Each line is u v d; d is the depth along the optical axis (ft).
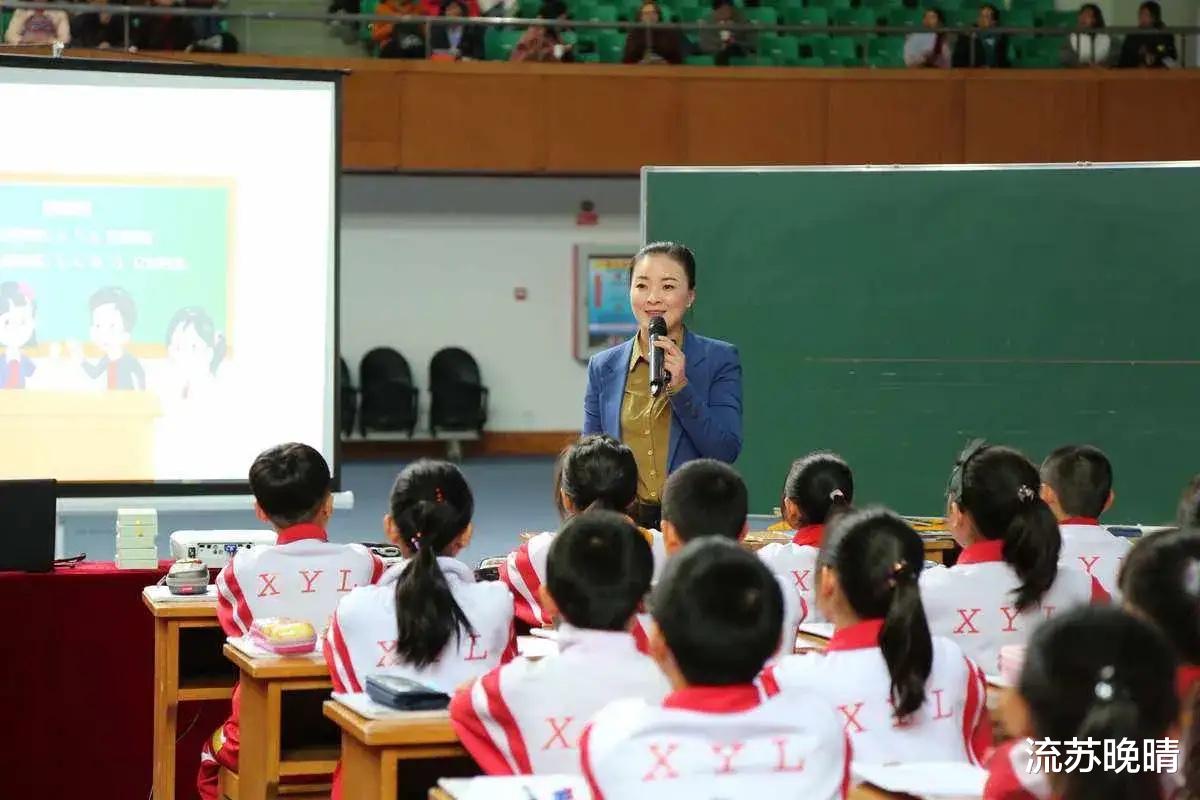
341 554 12.41
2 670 15.12
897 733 8.23
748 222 23.29
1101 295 22.50
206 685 14.05
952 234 22.90
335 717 9.23
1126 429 22.52
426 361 49.80
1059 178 22.58
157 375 17.93
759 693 6.73
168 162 17.94
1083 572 11.40
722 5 45.42
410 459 49.11
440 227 49.60
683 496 10.02
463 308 49.98
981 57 43.27
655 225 23.41
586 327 50.37
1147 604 7.25
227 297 18.16
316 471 12.38
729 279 23.36
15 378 17.51
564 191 50.03
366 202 49.08
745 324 23.34
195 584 14.15
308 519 12.46
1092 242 22.50
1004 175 22.72
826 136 42.86
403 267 49.55
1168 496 22.40
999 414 22.88
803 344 23.26
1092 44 42.73
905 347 23.04
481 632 9.96
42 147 17.57
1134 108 42.80
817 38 45.01
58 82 17.60
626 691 8.04
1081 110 42.73
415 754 8.57
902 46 43.88
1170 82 42.83
